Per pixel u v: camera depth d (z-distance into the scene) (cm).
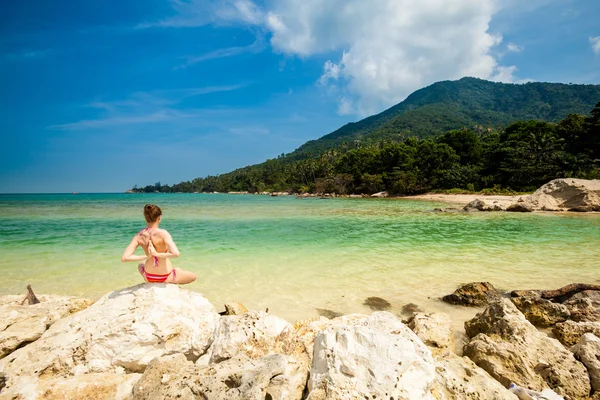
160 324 428
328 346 329
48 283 831
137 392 320
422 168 7838
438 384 322
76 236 1564
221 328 459
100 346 407
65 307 564
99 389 343
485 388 336
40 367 389
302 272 948
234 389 295
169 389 309
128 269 959
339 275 918
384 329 363
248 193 15212
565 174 5378
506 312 536
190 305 479
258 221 2309
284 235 1628
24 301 617
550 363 422
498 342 468
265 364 337
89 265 1004
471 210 3144
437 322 543
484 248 1289
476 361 454
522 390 372
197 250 1246
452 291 794
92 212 3139
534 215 2614
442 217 2552
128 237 1535
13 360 403
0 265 999
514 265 1022
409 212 3089
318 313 666
